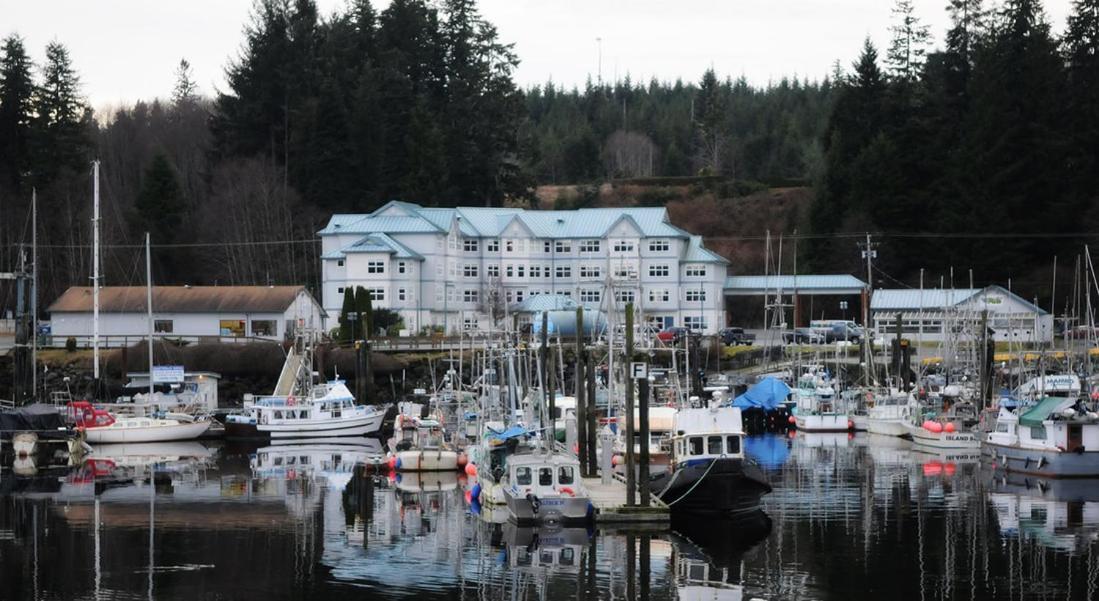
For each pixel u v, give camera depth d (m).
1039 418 88.31
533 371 116.62
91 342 149.12
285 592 57.16
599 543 65.25
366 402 125.06
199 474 91.88
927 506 75.94
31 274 132.38
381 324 162.12
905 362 132.12
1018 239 181.88
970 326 133.38
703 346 150.50
